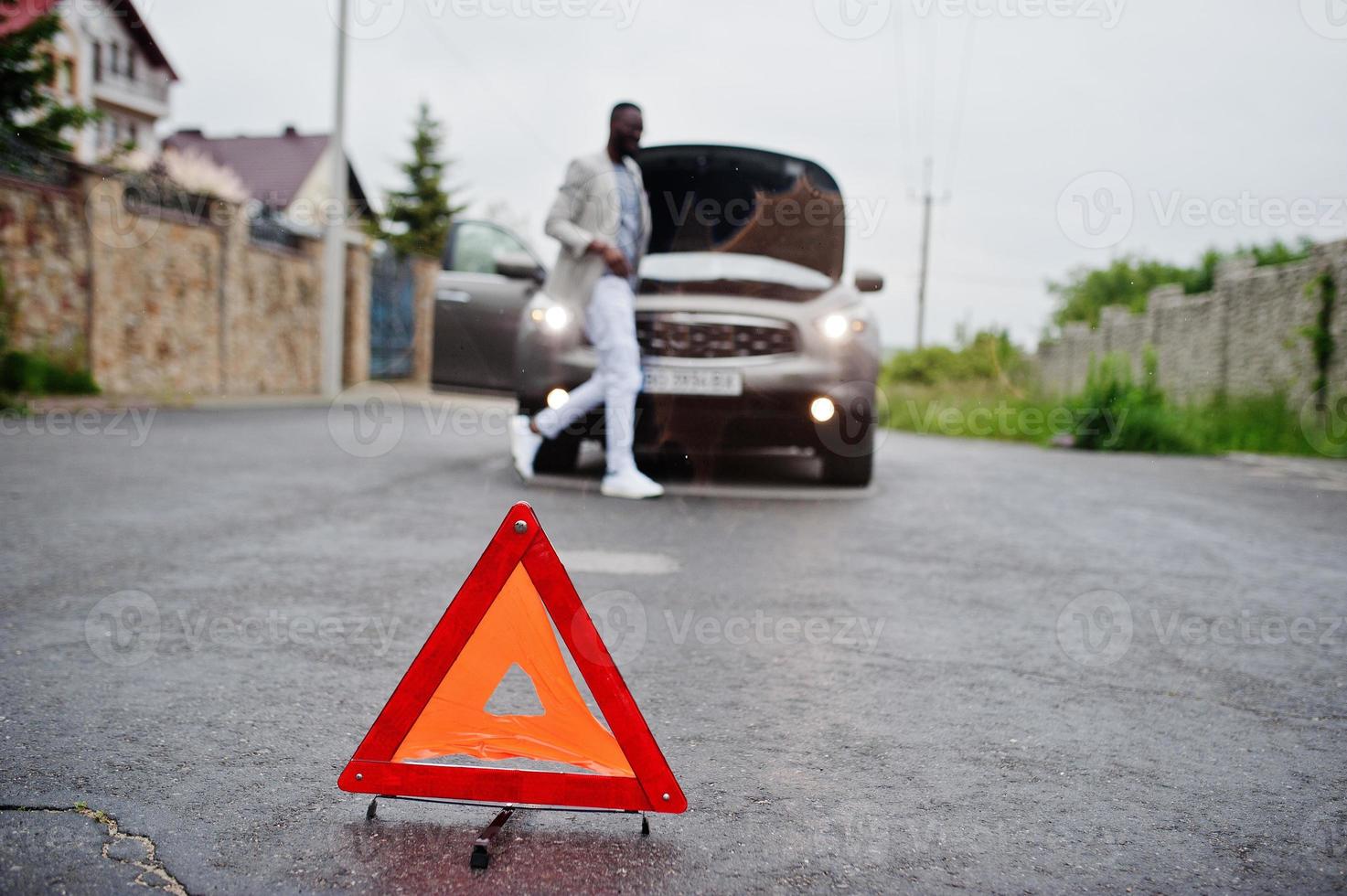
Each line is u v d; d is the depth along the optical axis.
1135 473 8.81
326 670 2.65
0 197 10.20
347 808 1.89
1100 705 2.59
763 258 6.28
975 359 23.75
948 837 1.84
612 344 5.39
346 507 5.16
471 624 1.88
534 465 6.48
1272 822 1.95
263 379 15.65
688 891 1.63
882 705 2.54
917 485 7.08
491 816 1.89
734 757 2.19
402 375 21.28
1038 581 4.03
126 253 12.01
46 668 2.57
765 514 5.39
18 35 10.80
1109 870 1.74
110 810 1.83
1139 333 18.69
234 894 1.57
